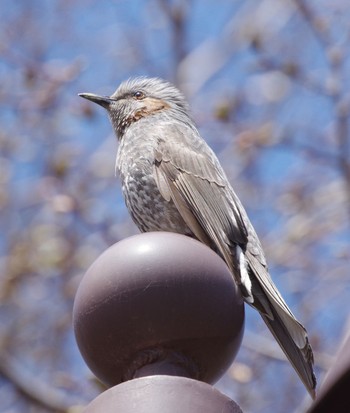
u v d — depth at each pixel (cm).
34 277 1688
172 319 632
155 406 582
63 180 1644
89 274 648
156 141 977
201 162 970
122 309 633
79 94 1112
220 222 920
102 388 1263
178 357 641
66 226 1636
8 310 1731
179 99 1096
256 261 888
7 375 1459
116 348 641
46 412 1448
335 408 503
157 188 956
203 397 588
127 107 1091
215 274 643
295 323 781
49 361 1723
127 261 638
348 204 1667
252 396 1533
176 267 636
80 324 647
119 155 998
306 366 760
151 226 967
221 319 641
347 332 525
